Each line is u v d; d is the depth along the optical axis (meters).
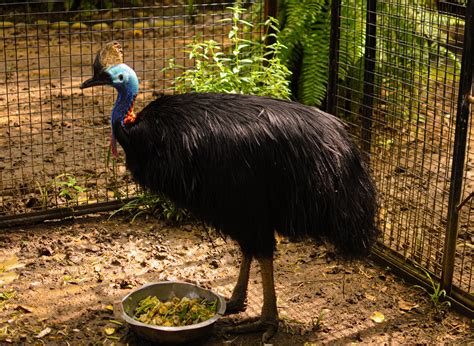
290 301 4.39
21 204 5.38
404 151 5.94
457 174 4.18
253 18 6.79
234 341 4.01
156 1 9.92
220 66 5.37
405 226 4.89
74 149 5.92
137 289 4.09
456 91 6.58
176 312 3.99
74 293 4.42
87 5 9.86
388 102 4.88
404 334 4.11
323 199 3.81
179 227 5.20
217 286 4.54
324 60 6.47
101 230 5.12
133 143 3.81
